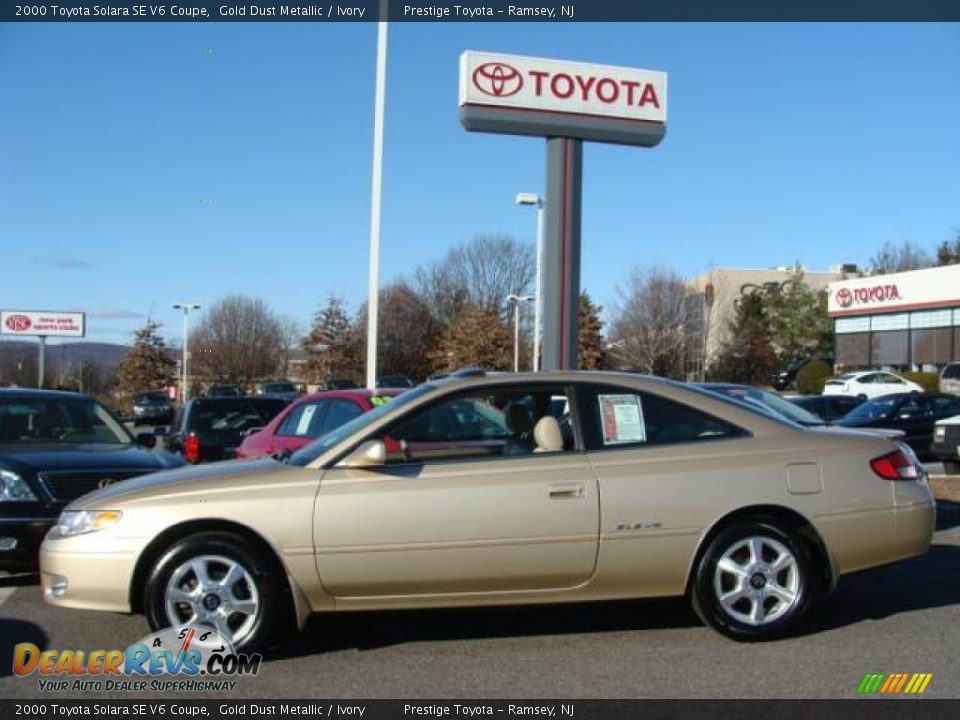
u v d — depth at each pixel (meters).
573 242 12.11
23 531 7.12
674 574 5.52
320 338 51.75
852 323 44.75
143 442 9.27
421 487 5.37
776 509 5.60
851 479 5.68
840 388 35.44
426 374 55.56
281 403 14.59
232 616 5.34
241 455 10.26
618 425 5.69
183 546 5.29
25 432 8.81
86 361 73.25
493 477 5.42
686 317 46.62
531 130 11.95
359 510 5.31
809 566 5.63
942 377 34.06
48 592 5.49
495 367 50.28
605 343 50.03
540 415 5.74
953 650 5.54
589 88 12.08
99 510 5.42
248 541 5.33
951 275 37.97
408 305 56.44
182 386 57.25
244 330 64.56
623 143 12.30
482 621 6.23
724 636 5.64
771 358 50.41
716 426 5.76
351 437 5.59
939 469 15.98
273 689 4.97
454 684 5.01
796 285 57.00
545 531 5.38
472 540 5.34
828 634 5.86
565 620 6.24
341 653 5.56
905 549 5.77
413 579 5.34
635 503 5.45
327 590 5.34
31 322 61.72
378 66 15.29
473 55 11.80
